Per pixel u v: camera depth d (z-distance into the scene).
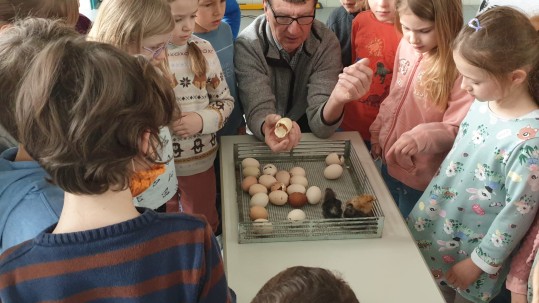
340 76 1.43
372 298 0.99
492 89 1.09
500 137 1.13
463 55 1.09
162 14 1.14
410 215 1.40
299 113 1.73
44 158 0.51
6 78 0.52
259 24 1.65
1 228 0.75
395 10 1.48
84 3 3.02
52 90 0.49
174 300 0.61
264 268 1.05
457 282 1.29
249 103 1.59
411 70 1.51
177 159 1.51
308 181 1.34
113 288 0.56
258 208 1.18
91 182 0.53
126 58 0.53
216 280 0.66
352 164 1.39
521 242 1.19
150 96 0.54
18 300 0.54
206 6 1.55
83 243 0.54
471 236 1.27
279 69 1.67
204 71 1.42
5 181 0.75
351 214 1.14
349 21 1.89
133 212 0.59
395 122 1.59
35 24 0.59
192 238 0.60
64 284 0.54
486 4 1.56
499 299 1.58
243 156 1.44
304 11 1.49
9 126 0.54
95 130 0.50
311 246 1.12
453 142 1.39
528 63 1.06
